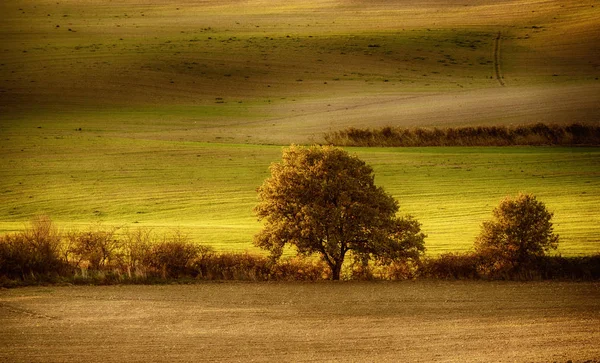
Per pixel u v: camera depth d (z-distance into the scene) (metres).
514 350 76.12
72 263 117.81
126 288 108.19
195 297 102.75
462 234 147.12
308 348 77.81
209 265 117.00
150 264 116.50
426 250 131.75
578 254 122.38
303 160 124.25
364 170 125.06
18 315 92.00
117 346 78.31
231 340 81.06
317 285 111.62
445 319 90.50
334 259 119.31
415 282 113.75
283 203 121.31
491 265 116.31
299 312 94.50
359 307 97.06
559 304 97.50
